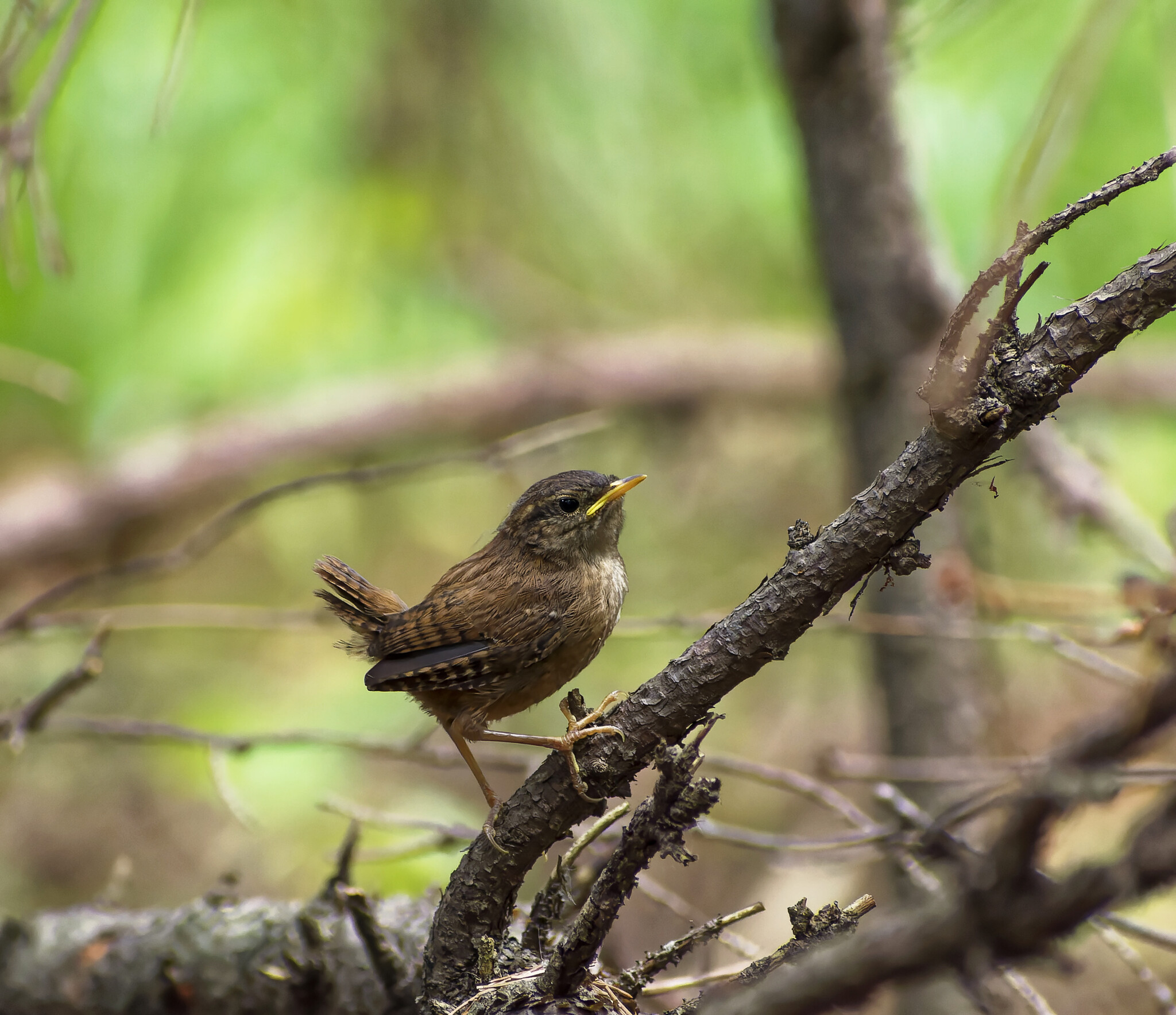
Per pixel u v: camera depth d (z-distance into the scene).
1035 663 10.98
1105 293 3.80
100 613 8.68
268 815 10.30
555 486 6.55
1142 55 9.63
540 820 4.66
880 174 9.22
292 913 6.12
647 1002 6.41
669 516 14.30
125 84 10.39
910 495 3.91
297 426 13.52
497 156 12.38
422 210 12.16
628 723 4.44
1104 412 13.72
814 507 14.32
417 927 5.91
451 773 12.11
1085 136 10.16
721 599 13.58
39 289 10.78
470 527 14.27
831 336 9.80
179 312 11.23
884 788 6.97
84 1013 6.04
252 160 11.34
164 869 11.12
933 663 9.30
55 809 11.49
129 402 11.45
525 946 5.01
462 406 13.83
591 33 11.98
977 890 2.94
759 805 12.56
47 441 13.80
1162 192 10.27
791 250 13.34
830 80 9.18
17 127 5.75
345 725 11.34
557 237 12.95
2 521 12.92
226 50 11.00
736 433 14.59
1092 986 8.66
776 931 10.94
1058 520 9.54
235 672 12.95
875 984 3.17
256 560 13.92
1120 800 6.48
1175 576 5.94
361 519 13.98
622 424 14.44
